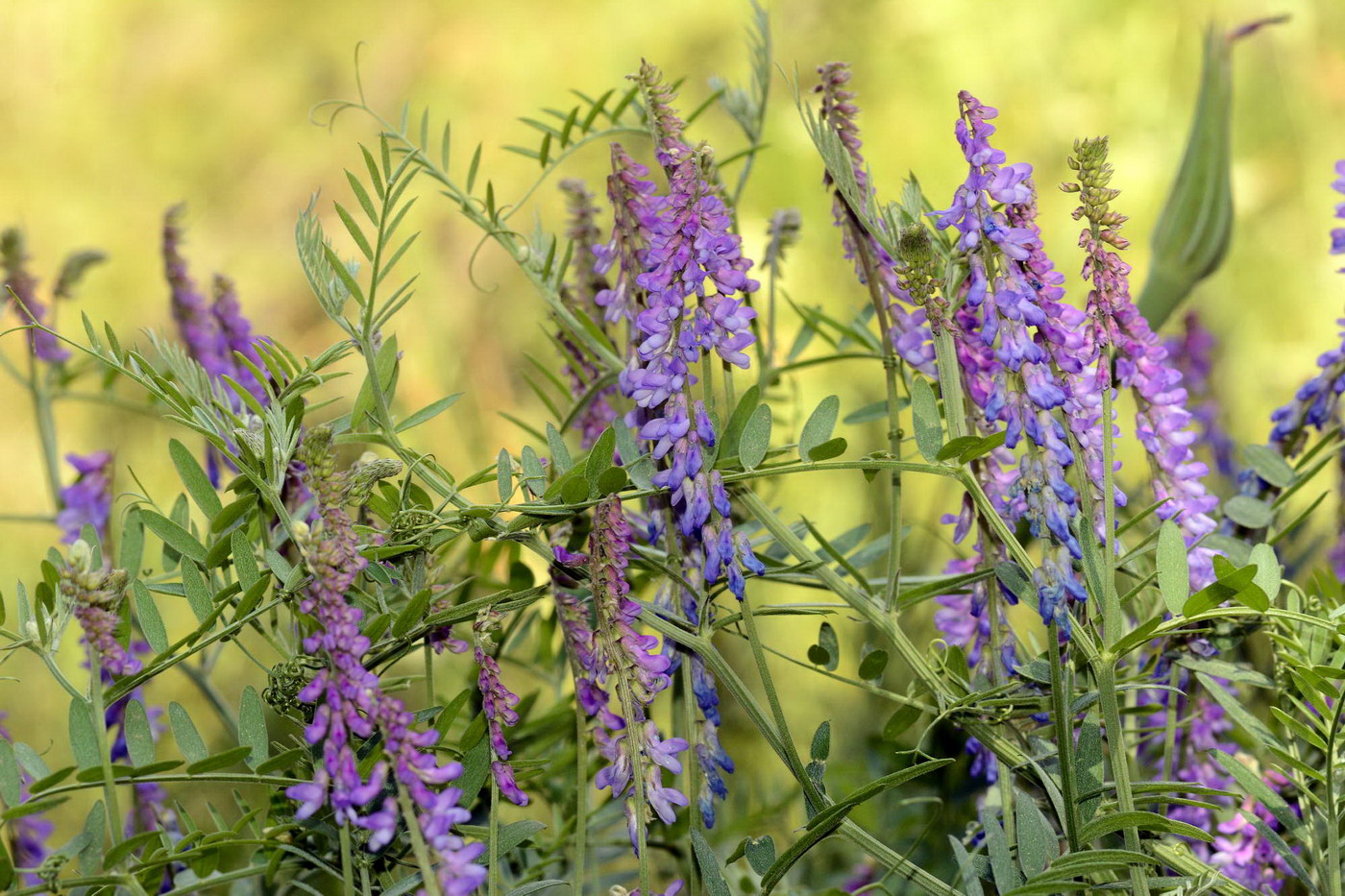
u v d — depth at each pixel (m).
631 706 1.21
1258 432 1.96
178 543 1.26
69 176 3.65
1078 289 2.37
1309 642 1.25
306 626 1.24
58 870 1.21
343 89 3.70
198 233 3.50
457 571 1.38
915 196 1.27
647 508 1.28
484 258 2.97
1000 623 1.26
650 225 1.26
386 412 1.27
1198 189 1.38
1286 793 1.27
